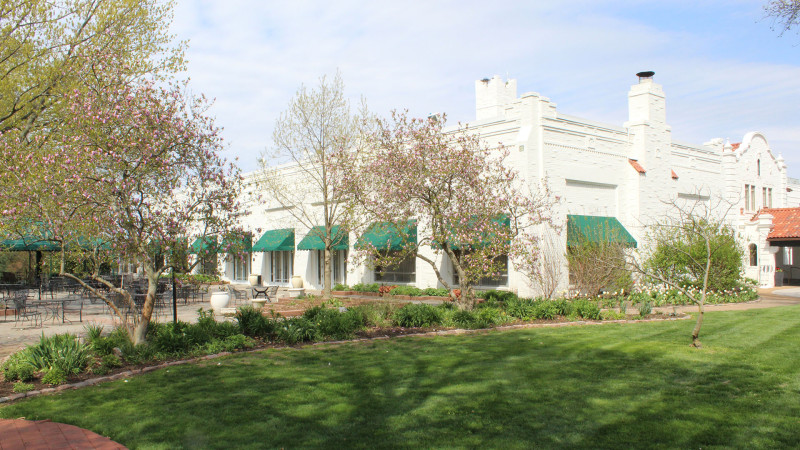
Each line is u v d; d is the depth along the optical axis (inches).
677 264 858.1
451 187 662.5
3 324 637.9
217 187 466.3
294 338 492.1
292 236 1304.1
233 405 309.7
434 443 252.4
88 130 418.3
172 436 264.4
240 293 919.7
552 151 893.2
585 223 913.5
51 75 637.9
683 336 507.5
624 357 418.6
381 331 553.6
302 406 307.6
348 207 915.4
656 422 274.5
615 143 1008.2
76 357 380.2
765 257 1210.0
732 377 353.7
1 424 283.4
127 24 692.1
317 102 1004.6
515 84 1160.8
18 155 445.4
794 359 400.2
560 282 869.8
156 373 385.1
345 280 1214.3
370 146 888.3
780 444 244.5
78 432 270.1
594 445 248.2
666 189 1074.7
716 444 246.4
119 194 421.7
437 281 994.1
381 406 306.3
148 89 431.8
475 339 513.3
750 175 1358.3
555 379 358.0
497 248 644.7
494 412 294.0
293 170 1296.8
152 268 450.3
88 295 904.9
